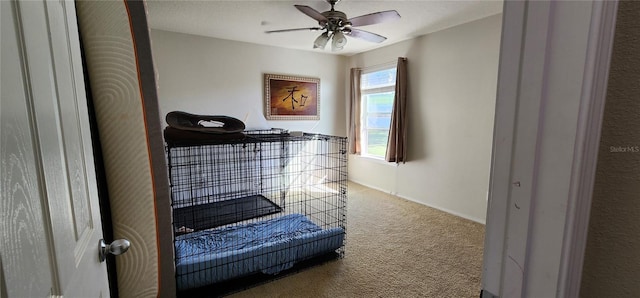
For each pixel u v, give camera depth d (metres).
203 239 2.42
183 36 3.69
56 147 0.61
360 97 4.80
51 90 0.61
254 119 4.25
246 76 4.15
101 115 1.14
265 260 2.14
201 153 3.62
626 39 0.43
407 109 3.97
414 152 3.97
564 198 0.44
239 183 3.97
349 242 2.75
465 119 3.32
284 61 4.45
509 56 0.48
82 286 0.70
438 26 3.36
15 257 0.44
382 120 4.57
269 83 4.31
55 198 0.59
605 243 0.47
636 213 0.44
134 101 1.20
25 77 0.50
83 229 0.75
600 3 0.40
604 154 0.46
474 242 2.75
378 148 4.69
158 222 1.32
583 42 0.41
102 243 0.88
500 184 0.51
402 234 2.93
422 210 3.63
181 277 1.91
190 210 3.45
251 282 2.11
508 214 0.50
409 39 3.90
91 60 1.10
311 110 4.74
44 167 0.55
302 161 4.65
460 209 3.45
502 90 0.49
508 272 0.51
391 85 4.30
